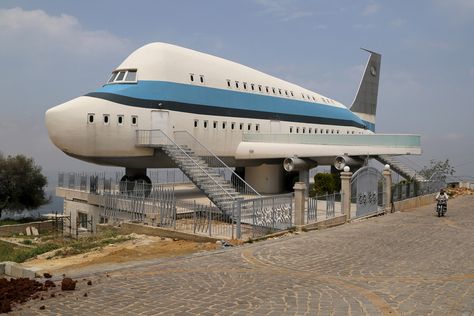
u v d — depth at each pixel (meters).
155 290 10.43
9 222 48.06
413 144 34.56
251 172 42.12
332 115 50.75
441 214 27.47
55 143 29.50
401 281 11.31
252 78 41.09
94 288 10.61
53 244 25.48
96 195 32.16
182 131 33.09
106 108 29.69
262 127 40.25
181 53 34.88
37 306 9.12
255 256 14.79
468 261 13.89
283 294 10.09
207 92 35.56
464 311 8.77
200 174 28.39
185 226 22.84
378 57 67.25
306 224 22.08
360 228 21.91
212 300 9.59
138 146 31.14
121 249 18.86
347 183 26.09
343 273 12.27
